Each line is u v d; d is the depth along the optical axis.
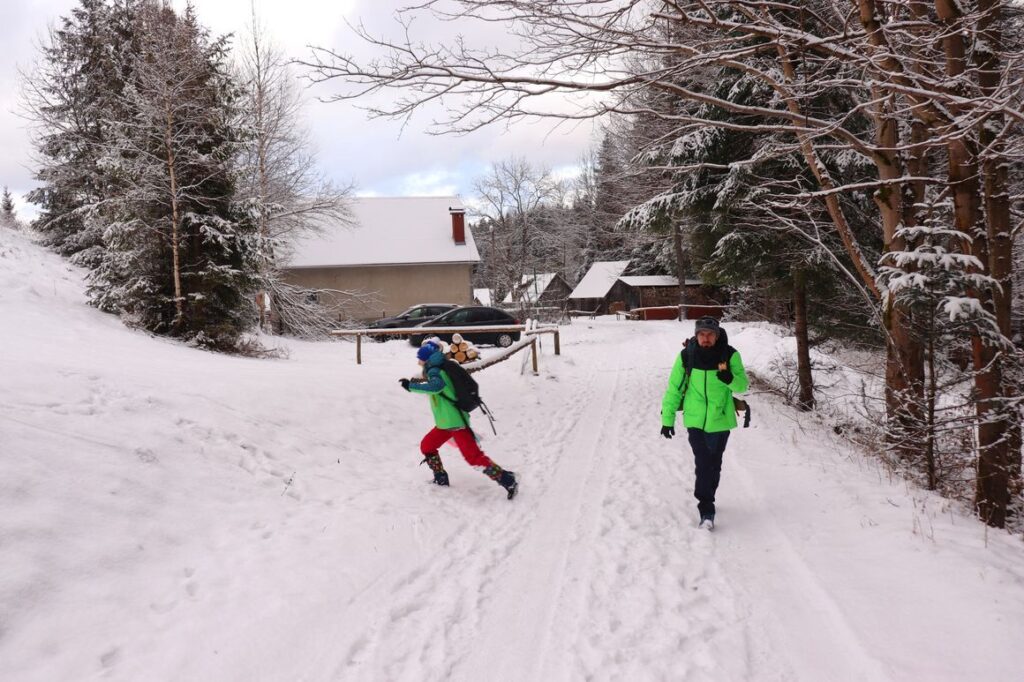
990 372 5.34
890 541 4.53
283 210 23.41
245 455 5.57
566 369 13.92
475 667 3.21
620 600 3.92
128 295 13.80
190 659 3.06
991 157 5.21
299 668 3.13
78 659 2.93
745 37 5.08
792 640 3.45
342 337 24.00
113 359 8.10
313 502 5.18
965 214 5.76
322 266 34.19
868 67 4.98
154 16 14.97
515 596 3.98
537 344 16.28
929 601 3.67
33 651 2.90
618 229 14.37
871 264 11.35
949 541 4.45
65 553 3.53
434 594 3.99
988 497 5.33
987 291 5.54
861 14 5.59
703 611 3.79
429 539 4.82
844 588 3.93
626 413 9.95
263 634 3.34
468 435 5.82
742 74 10.41
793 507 5.48
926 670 3.05
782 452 7.43
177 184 14.56
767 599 3.91
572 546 4.78
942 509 5.27
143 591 3.52
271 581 3.84
